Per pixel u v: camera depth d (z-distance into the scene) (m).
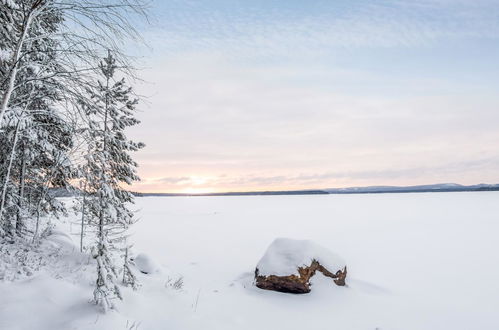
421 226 30.45
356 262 15.74
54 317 6.02
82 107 5.35
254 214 47.47
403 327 7.96
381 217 40.69
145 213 46.97
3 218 8.69
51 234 11.15
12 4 4.81
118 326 6.05
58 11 4.83
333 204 81.31
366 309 8.97
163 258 15.72
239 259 15.98
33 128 7.69
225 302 8.87
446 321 8.46
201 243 20.73
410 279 12.68
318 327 7.73
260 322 7.80
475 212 46.50
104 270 6.70
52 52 4.98
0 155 8.33
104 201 7.48
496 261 15.92
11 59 5.42
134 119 9.00
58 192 9.88
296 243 10.88
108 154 7.59
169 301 8.18
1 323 5.55
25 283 6.93
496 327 8.16
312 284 9.97
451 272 13.82
